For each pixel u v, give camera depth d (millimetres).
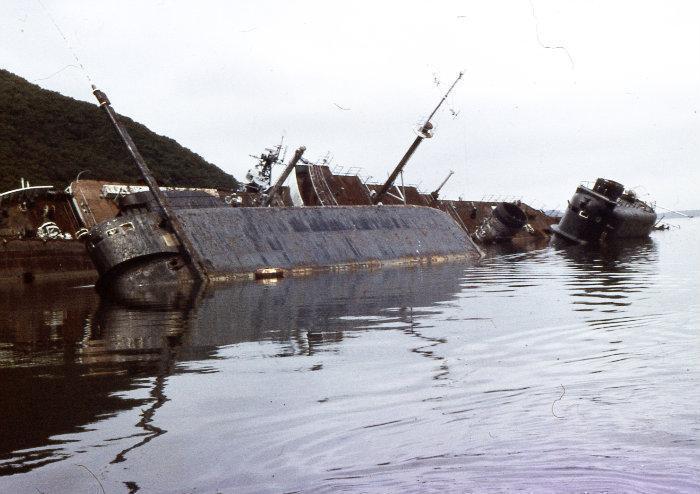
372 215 74188
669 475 11000
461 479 11180
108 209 79188
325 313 31219
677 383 16016
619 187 106062
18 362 21938
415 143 83500
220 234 57656
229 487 11344
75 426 14734
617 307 29656
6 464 12664
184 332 26797
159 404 16156
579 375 17250
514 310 29922
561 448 12242
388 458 12203
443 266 65188
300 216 66438
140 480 11758
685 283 39594
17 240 66688
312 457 12414
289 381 17891
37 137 136625
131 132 155125
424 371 18469
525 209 141375
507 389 16219
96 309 36906
